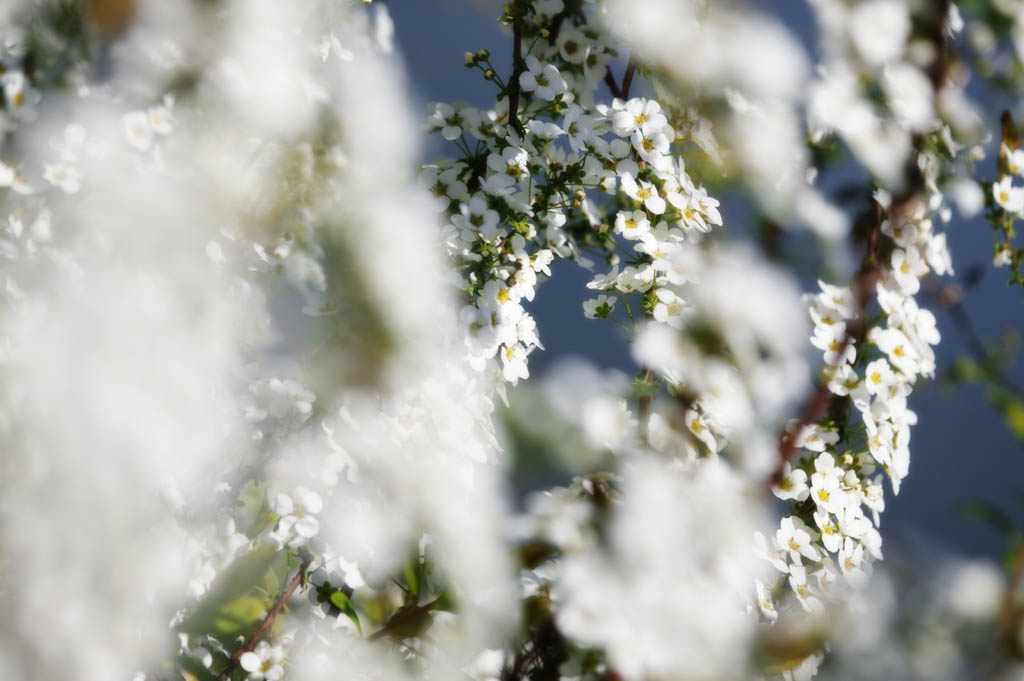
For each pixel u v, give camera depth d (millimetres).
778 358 751
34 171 758
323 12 774
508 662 772
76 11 751
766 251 754
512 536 748
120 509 732
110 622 734
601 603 733
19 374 730
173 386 733
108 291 733
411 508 770
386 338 737
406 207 737
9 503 730
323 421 771
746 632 747
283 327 742
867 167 785
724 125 760
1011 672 731
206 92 747
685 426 754
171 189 741
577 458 733
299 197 745
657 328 761
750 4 757
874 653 737
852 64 783
